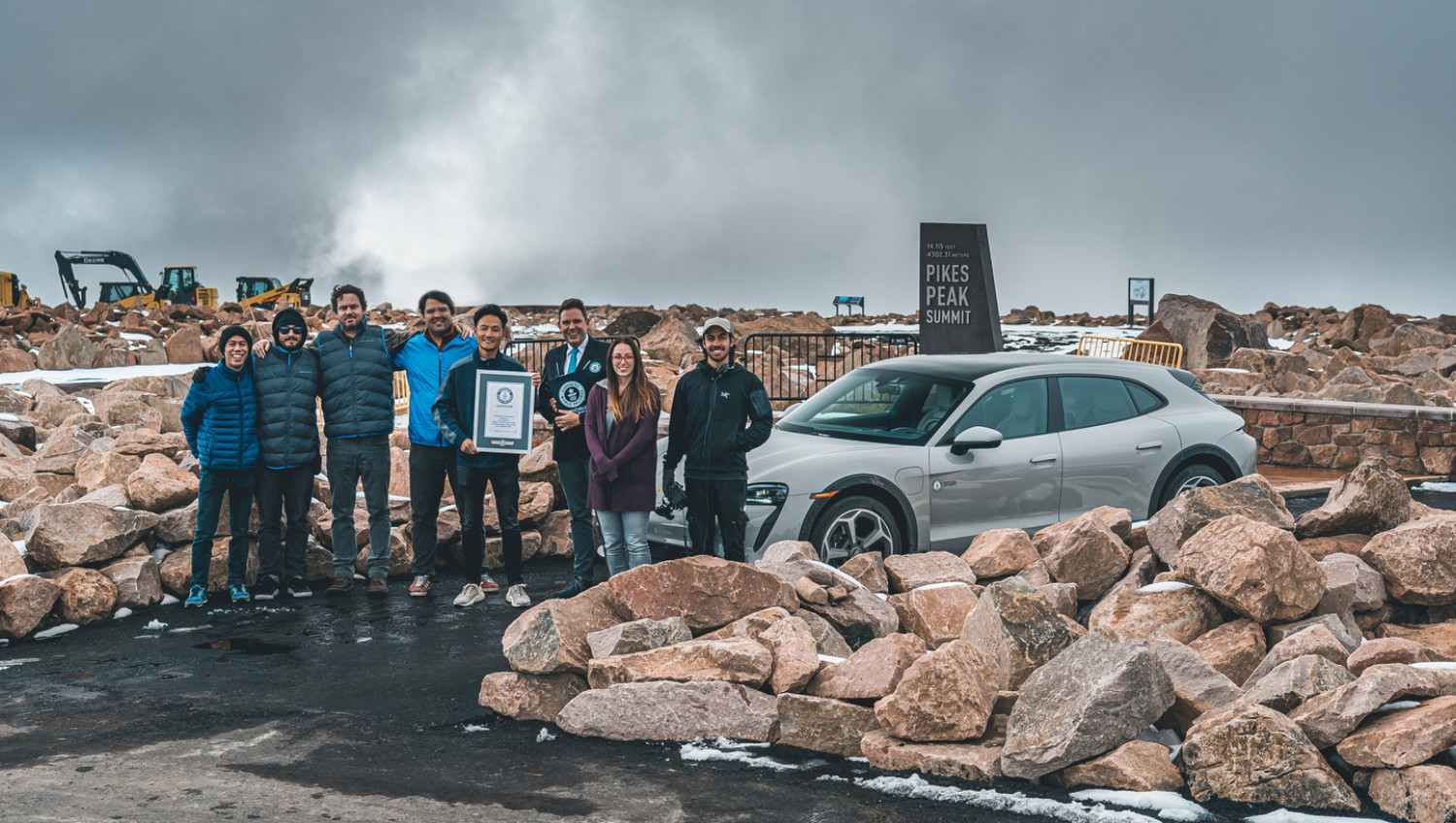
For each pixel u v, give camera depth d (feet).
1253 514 22.03
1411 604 20.57
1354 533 22.48
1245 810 13.65
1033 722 14.94
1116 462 27.40
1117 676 14.64
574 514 25.18
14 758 15.93
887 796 14.32
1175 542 21.80
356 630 23.68
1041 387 27.48
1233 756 13.92
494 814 13.74
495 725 17.48
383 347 27.37
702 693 16.69
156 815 13.70
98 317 137.49
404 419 47.85
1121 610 19.71
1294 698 15.21
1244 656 17.84
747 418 22.66
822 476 24.35
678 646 17.60
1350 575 19.90
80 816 13.65
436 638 22.95
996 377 27.09
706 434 22.38
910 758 15.14
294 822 13.48
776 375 57.06
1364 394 56.29
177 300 199.00
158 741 16.72
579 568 25.22
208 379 26.11
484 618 24.61
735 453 22.43
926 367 28.14
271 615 25.12
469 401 25.66
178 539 27.68
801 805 14.03
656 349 86.43
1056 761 14.28
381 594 26.68
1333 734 14.35
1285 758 13.74
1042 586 21.15
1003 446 26.25
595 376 25.21
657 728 16.66
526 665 17.88
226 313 166.09
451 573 29.58
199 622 24.61
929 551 24.85
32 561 25.41
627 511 23.21
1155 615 19.11
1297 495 40.14
